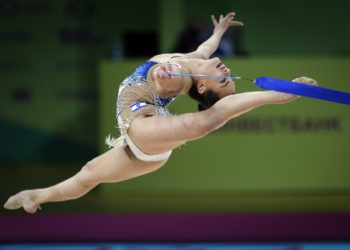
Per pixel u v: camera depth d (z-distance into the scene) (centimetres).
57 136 3409
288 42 3231
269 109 2459
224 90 1202
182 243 2180
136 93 1211
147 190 2531
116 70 2505
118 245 2162
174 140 1102
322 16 3216
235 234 2189
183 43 2595
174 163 2509
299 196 2458
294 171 2469
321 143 2455
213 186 2489
